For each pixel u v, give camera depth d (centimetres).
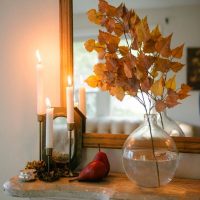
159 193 104
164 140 112
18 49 140
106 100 128
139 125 125
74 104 130
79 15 129
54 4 135
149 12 123
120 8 113
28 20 138
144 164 107
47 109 119
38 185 112
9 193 112
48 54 136
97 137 128
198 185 113
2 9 140
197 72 119
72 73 131
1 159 145
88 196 108
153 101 117
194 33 120
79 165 133
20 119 142
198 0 119
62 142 129
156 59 108
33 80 139
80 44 129
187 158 123
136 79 107
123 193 104
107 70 114
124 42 118
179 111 121
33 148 141
